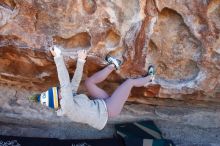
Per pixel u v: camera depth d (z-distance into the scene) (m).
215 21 3.59
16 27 3.48
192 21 3.60
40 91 4.12
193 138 4.44
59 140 4.14
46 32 3.52
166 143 4.06
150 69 3.76
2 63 3.76
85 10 3.47
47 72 3.80
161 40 3.73
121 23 3.54
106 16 3.49
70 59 3.62
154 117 4.37
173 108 4.34
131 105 4.29
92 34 3.54
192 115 4.36
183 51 3.78
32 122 4.31
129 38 3.59
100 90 3.67
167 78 3.94
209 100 4.14
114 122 4.36
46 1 3.39
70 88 3.25
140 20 3.55
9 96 4.15
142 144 4.04
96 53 3.63
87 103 3.43
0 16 3.44
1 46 3.55
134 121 4.36
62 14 3.45
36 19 3.46
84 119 3.42
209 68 3.80
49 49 3.55
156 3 3.51
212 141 4.43
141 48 3.67
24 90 4.14
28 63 3.72
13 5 3.46
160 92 3.99
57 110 3.38
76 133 4.38
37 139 4.12
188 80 3.92
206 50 3.70
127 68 3.75
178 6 3.54
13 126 4.34
